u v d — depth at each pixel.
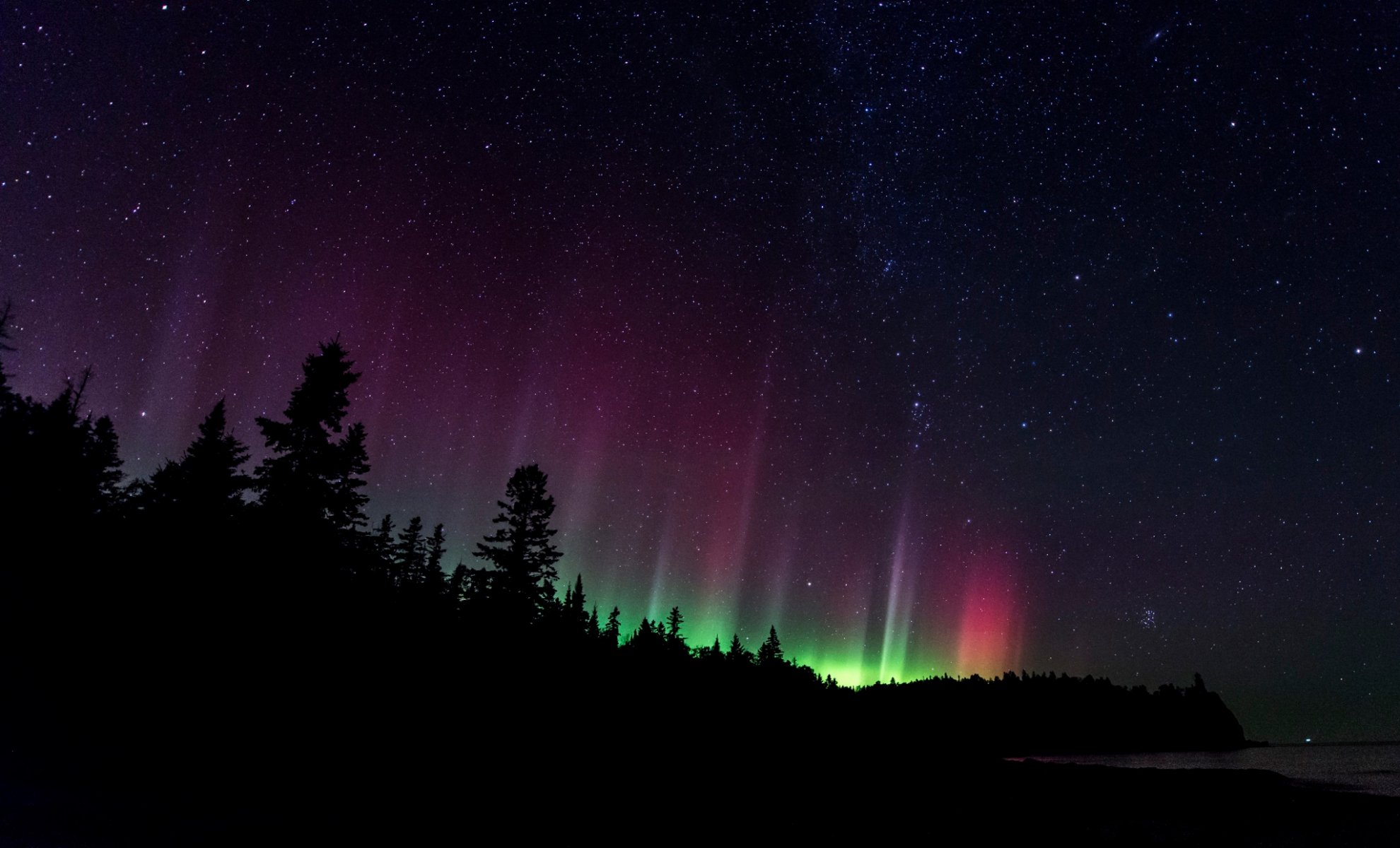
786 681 63.97
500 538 34.94
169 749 19.19
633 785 26.66
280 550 25.25
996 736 94.38
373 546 30.25
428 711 26.73
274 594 24.41
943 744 65.56
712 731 42.12
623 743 33.91
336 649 25.47
